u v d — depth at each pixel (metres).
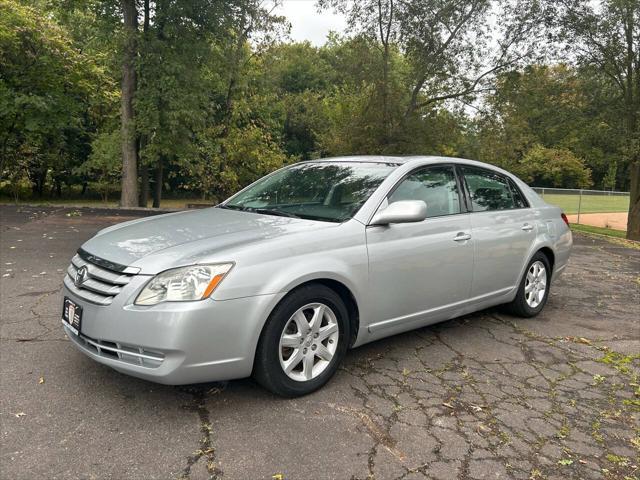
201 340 2.72
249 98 22.02
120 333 2.74
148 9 16.80
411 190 3.91
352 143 16.27
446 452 2.64
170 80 15.63
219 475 2.37
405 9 15.00
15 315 4.48
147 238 3.20
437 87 16.39
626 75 15.46
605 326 4.93
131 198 17.19
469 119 16.81
